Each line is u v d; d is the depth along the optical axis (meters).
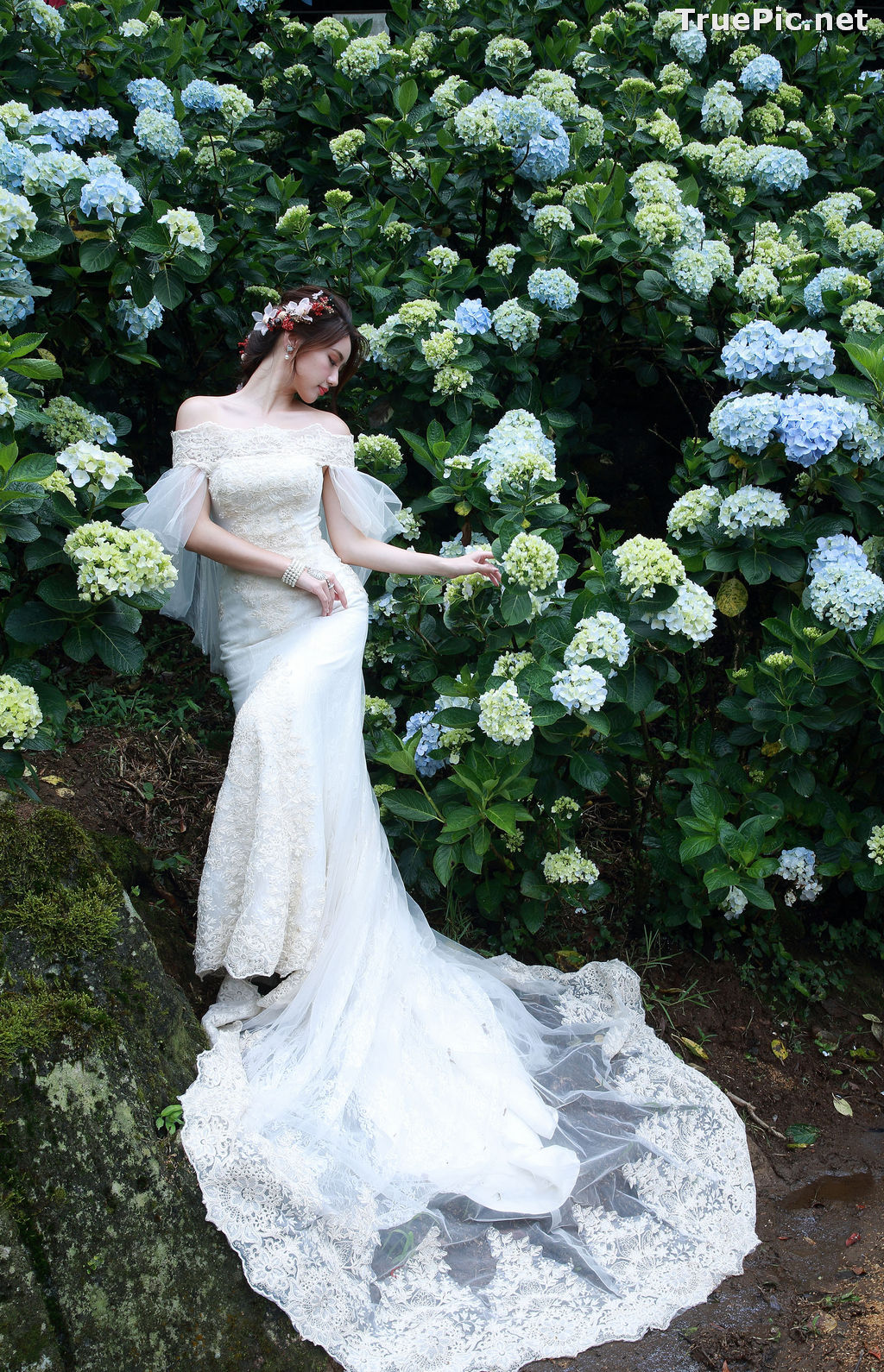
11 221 2.75
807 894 3.36
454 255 3.89
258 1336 2.22
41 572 3.12
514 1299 2.42
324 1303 2.29
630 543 2.98
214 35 4.90
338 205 4.06
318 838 2.76
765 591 3.70
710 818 3.17
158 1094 2.39
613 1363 2.29
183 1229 2.25
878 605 3.08
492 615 3.24
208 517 2.99
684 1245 2.60
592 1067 2.99
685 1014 3.38
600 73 4.61
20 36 3.66
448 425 3.93
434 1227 2.53
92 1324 2.07
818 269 4.20
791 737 3.22
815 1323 2.39
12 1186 2.08
